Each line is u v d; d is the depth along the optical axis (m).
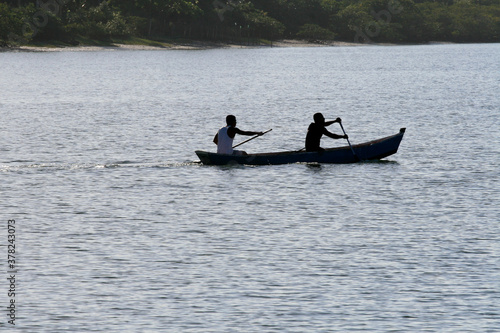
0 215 55.06
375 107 152.12
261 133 76.94
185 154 86.62
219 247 46.09
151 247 46.16
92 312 35.47
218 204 58.84
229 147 76.50
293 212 55.88
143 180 69.12
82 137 101.75
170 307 36.06
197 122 123.50
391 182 67.56
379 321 34.22
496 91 197.25
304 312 35.38
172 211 56.38
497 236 48.19
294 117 133.12
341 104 161.12
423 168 74.62
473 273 40.66
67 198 61.28
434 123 118.25
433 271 41.03
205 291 38.19
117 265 42.47
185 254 44.56
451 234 48.84
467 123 117.12
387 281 39.53
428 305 36.09
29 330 33.41
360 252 44.81
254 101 170.88
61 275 40.78
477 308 35.66
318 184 66.69
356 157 77.31
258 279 39.97
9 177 70.75
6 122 121.00
